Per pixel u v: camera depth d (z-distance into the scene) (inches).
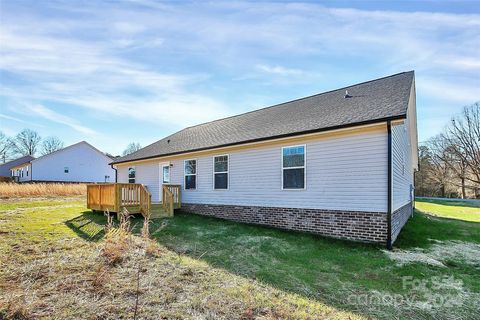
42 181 1322.6
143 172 600.7
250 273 198.4
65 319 128.2
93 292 155.8
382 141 285.4
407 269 215.2
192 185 485.7
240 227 363.3
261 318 135.6
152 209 428.1
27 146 2364.7
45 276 174.1
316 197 330.3
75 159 1438.2
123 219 296.4
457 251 276.7
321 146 328.8
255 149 394.6
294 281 186.1
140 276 180.5
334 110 368.5
